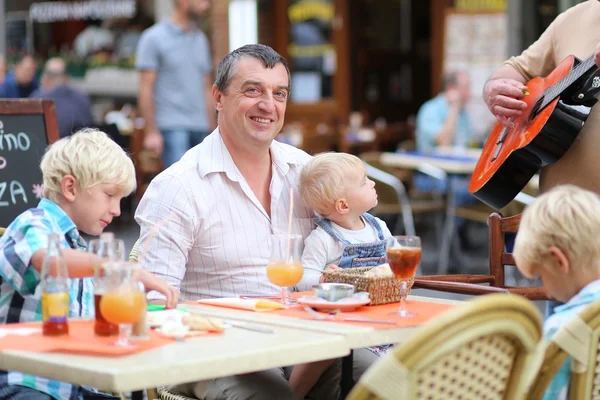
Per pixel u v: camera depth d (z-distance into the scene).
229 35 18.58
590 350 4.02
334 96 24.17
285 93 6.18
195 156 6.11
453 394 3.62
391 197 14.57
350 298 5.06
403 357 3.36
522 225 4.38
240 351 3.98
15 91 20.33
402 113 26.33
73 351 3.98
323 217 6.15
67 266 4.62
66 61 24.50
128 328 4.20
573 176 6.59
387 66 25.77
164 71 13.59
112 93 24.02
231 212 6.03
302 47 24.12
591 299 4.21
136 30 24.56
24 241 4.82
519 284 13.15
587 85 6.45
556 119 6.49
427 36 26.66
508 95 7.05
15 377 4.88
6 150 7.89
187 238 5.93
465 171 13.66
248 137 6.02
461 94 16.47
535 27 14.21
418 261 4.94
